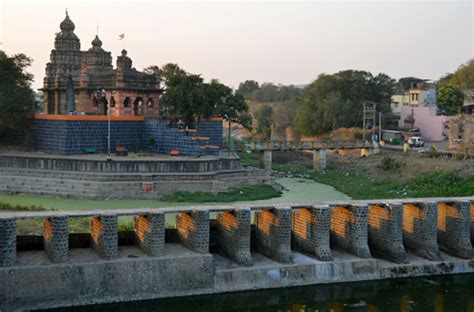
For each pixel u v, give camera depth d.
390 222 36.78
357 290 34.22
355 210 35.91
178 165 62.12
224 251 35.75
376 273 35.25
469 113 105.50
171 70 91.56
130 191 58.78
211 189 61.47
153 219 31.44
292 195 63.34
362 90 114.62
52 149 68.38
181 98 73.88
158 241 31.62
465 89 119.19
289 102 150.38
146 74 78.31
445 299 33.38
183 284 31.27
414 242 38.91
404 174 70.62
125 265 30.19
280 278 33.28
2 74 71.44
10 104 68.25
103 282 29.67
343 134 105.94
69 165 61.31
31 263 29.30
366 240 36.06
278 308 31.92
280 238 34.25
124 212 31.20
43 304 28.48
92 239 32.78
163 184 60.00
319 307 32.00
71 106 72.00
